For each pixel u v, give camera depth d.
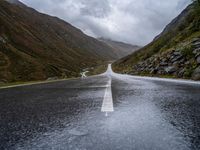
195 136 4.46
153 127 5.14
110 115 6.50
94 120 5.88
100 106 8.20
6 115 6.72
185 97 10.55
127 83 24.20
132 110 7.26
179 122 5.59
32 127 5.27
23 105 8.75
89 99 10.30
